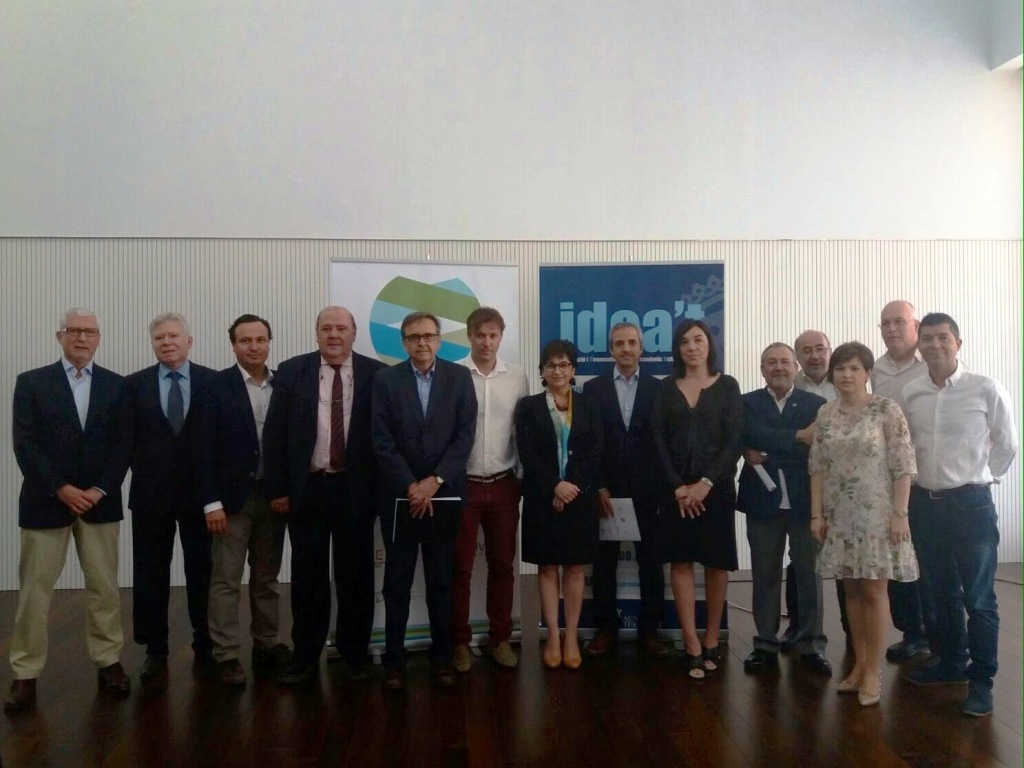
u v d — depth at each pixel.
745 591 5.29
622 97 5.81
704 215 5.84
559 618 4.08
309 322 5.69
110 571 3.47
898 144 5.89
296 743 2.91
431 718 3.13
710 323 4.14
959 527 3.26
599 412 3.70
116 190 5.60
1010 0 5.63
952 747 2.85
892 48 5.89
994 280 5.93
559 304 4.23
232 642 3.58
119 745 2.91
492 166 5.77
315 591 3.50
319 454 3.47
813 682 3.52
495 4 5.77
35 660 3.36
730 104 5.85
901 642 3.91
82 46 5.59
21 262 5.57
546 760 2.76
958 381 3.32
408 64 5.74
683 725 3.04
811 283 5.88
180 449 3.75
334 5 5.71
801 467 3.70
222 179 5.66
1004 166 5.91
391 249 5.73
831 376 3.37
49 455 3.34
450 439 3.50
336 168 5.71
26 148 5.57
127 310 5.61
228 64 5.66
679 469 3.61
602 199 5.81
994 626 3.16
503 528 3.75
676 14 5.83
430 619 3.49
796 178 5.87
